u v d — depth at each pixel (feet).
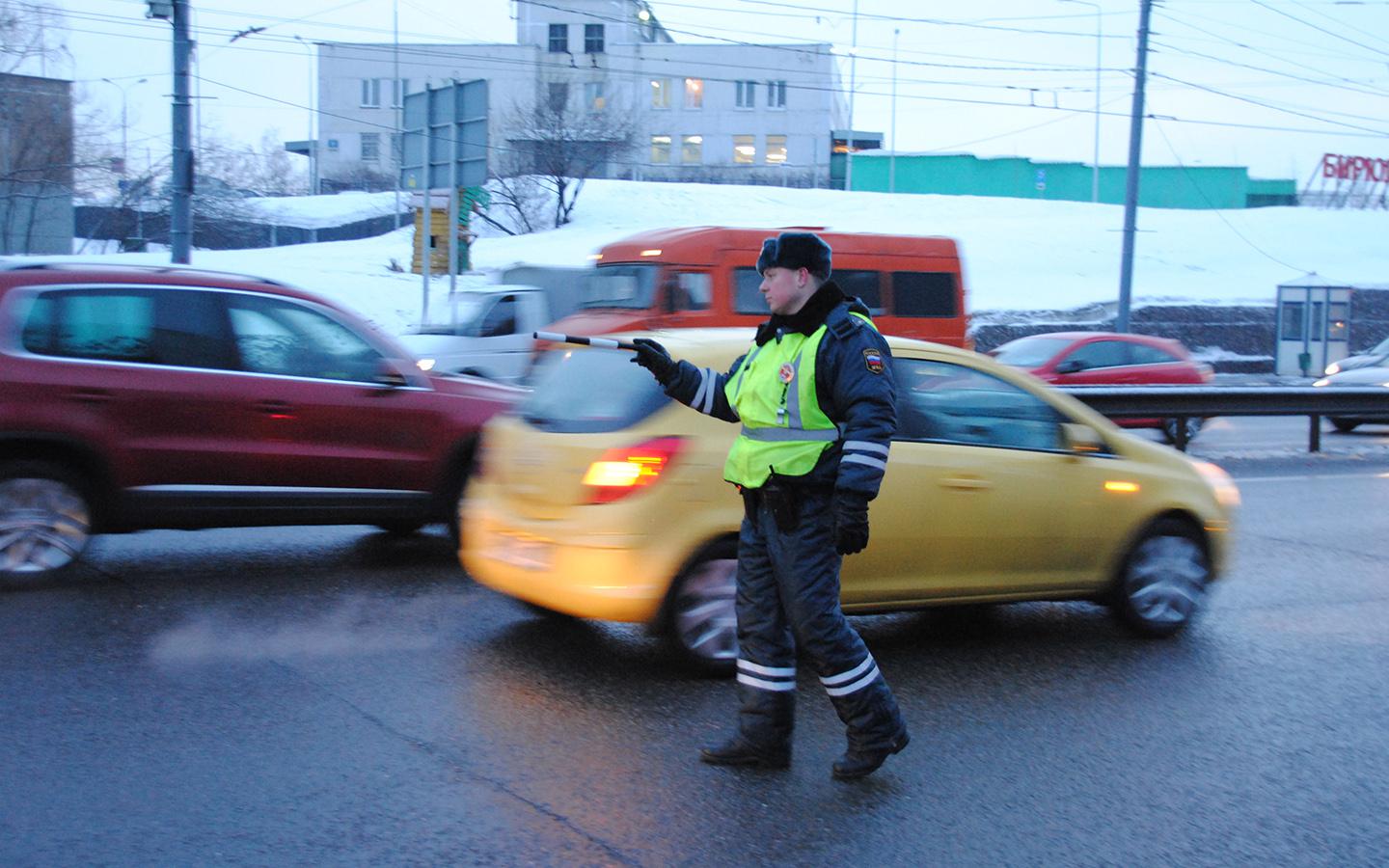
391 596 23.76
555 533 18.89
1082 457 21.94
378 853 12.83
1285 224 196.85
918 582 20.61
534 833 13.42
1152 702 18.83
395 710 17.30
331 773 14.93
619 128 187.42
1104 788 15.26
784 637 15.28
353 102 261.24
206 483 24.63
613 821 13.80
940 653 21.38
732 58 263.90
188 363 24.50
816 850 13.23
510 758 15.61
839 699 14.93
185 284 24.86
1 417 22.71
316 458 25.53
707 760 15.55
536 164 180.14
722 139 265.75
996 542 21.03
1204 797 15.07
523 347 57.72
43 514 23.39
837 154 265.95
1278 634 23.12
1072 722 17.78
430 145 78.74
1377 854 13.53
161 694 17.57
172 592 23.45
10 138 106.32
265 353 25.36
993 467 20.95
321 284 108.27
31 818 13.39
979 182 246.27
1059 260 161.38
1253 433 66.23
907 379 20.83
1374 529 34.14
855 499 13.52
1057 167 248.73
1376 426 70.13
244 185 220.23
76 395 23.30
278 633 20.98
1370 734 17.54
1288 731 17.60
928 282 54.60
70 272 24.02
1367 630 23.44
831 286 14.39
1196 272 161.17
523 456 19.79
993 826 14.01
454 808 14.01
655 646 20.85
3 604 22.12
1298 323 114.32
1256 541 32.19
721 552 19.01
